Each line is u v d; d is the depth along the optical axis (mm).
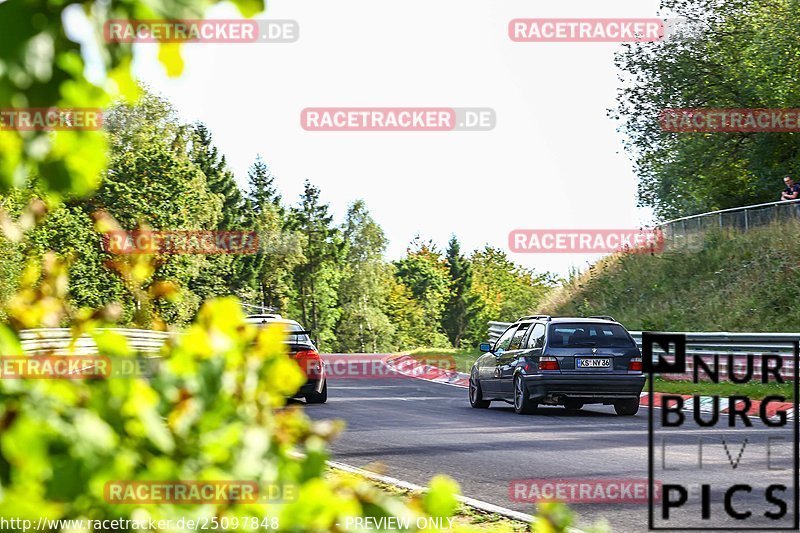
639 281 114500
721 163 139500
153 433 5383
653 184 144875
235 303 6383
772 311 93188
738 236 107250
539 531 6598
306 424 6430
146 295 7656
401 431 47500
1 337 5688
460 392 79625
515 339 62219
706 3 138250
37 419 5109
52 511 4703
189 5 4945
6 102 4789
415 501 5906
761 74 133250
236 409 6266
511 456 37844
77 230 115688
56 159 5242
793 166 134500
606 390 56312
